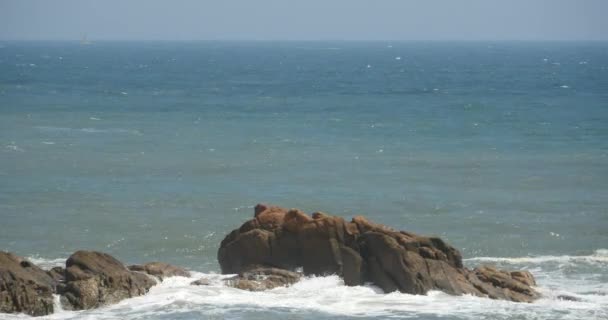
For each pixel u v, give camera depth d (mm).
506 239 63531
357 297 43969
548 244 62250
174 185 81250
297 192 78750
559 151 102125
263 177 85812
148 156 97062
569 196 77938
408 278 44625
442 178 85812
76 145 103812
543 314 41688
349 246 47531
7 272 41594
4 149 99312
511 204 74625
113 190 78438
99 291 42250
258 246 48938
